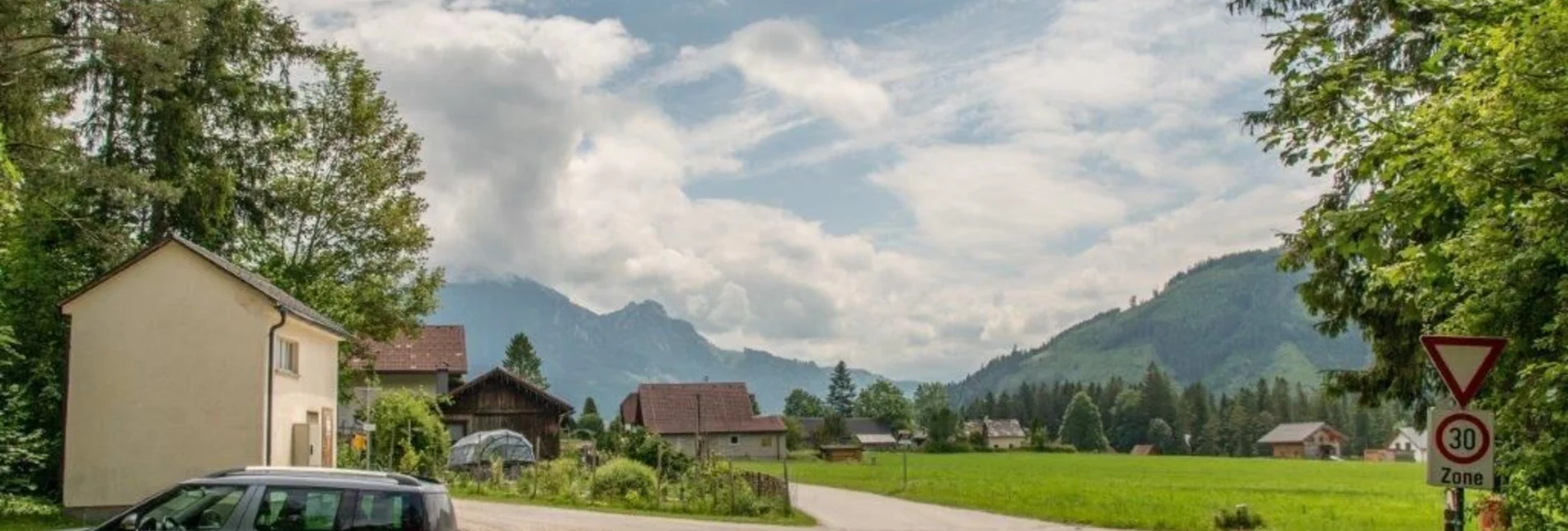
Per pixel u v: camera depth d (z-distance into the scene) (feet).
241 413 93.81
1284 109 51.01
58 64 110.42
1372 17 58.85
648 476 139.95
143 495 92.84
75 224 105.91
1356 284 63.26
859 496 187.01
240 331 94.48
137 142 122.42
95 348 93.91
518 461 182.91
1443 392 65.16
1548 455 40.04
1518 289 39.40
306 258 144.97
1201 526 125.70
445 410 233.35
